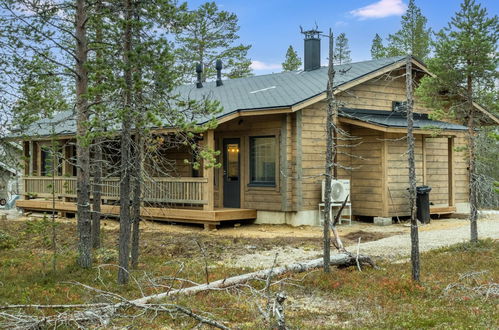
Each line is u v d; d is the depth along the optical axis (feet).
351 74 55.62
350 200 55.52
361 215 55.47
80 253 32.71
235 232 49.75
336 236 33.42
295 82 58.39
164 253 39.73
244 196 55.42
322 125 53.62
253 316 22.70
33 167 69.56
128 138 29.12
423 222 54.60
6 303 24.86
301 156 51.83
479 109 49.90
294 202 52.01
